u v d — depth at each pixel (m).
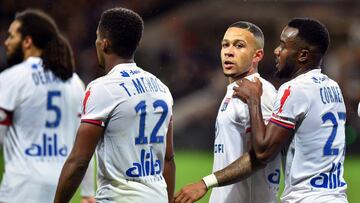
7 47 19.52
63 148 19.45
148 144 15.72
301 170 16.25
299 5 80.56
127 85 15.51
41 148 19.09
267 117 16.91
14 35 19.36
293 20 17.00
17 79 18.81
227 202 17.20
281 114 16.05
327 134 16.30
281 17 80.31
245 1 80.88
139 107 15.55
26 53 19.36
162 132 16.03
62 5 78.31
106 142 15.46
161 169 16.16
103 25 15.72
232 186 17.16
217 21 81.56
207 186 16.30
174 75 75.44
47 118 19.20
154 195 15.60
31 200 18.80
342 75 72.81
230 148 17.02
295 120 16.09
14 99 18.73
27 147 18.94
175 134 61.28
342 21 80.12
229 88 17.48
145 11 82.19
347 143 55.97
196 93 73.50
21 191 18.78
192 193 16.22
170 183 16.89
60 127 19.44
